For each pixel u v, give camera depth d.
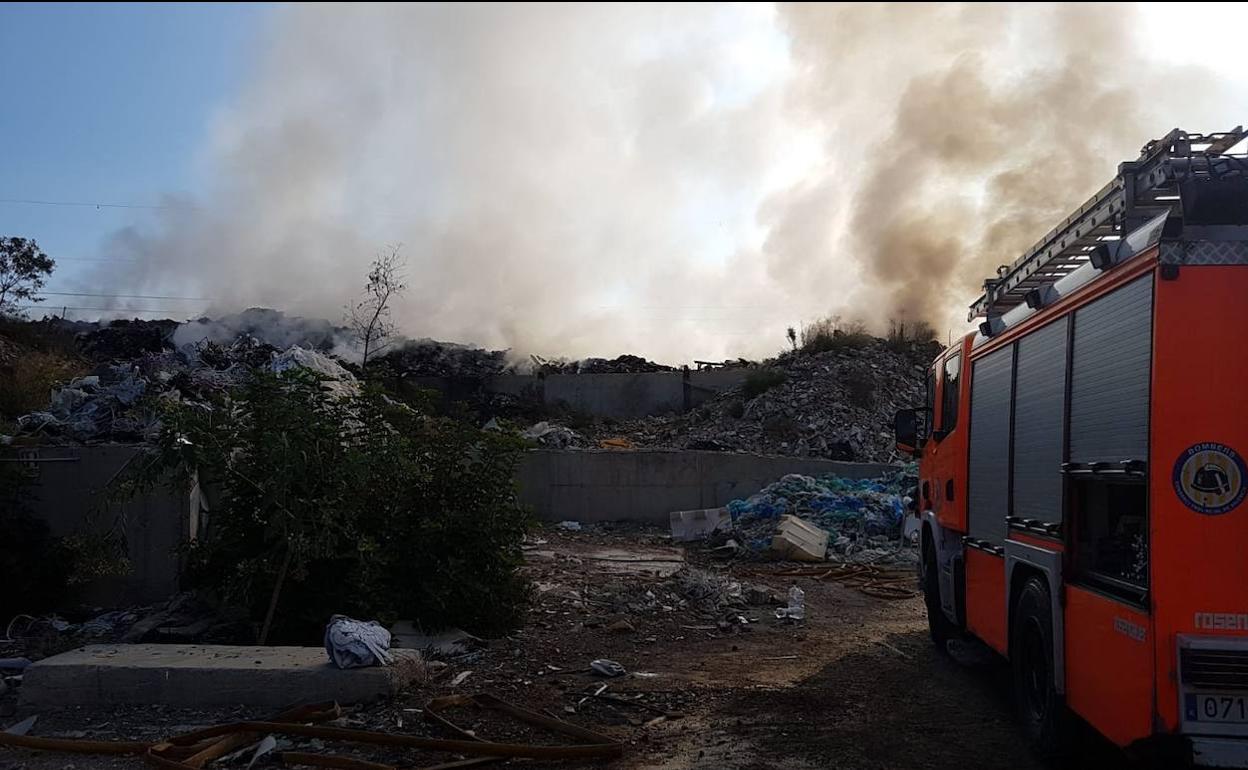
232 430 8.30
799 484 20.00
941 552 9.04
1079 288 5.43
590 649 9.23
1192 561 4.21
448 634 8.98
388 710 6.75
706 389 36.69
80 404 13.25
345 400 8.91
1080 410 5.34
